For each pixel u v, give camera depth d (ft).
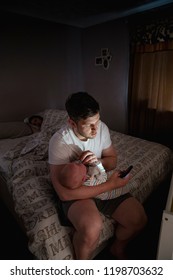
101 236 3.42
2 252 4.49
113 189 3.30
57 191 3.08
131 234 3.55
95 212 3.02
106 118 10.71
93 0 6.44
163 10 6.77
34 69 9.02
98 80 10.41
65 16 8.27
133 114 8.77
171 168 6.22
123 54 8.93
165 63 7.34
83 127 3.03
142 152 5.82
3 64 8.04
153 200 5.93
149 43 7.52
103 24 9.29
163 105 7.82
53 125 6.88
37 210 3.52
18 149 5.77
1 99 8.35
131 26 7.84
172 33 6.83
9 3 6.68
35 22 8.52
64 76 10.30
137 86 8.35
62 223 3.31
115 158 4.08
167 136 8.07
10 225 5.35
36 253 3.27
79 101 2.98
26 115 9.29
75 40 10.33
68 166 2.99
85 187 3.05
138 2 6.72
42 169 4.75
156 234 4.80
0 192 6.29
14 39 8.09
